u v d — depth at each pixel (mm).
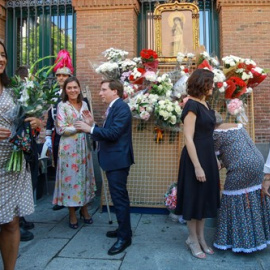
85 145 3955
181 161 3123
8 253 2555
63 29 6531
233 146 3125
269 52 5777
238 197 3104
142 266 2953
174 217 4203
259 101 5766
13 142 2395
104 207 4660
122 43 5941
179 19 5957
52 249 3354
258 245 3033
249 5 5805
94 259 3107
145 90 4586
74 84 3859
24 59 6594
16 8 6598
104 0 5949
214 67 4914
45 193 5809
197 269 2881
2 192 2438
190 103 2992
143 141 4738
